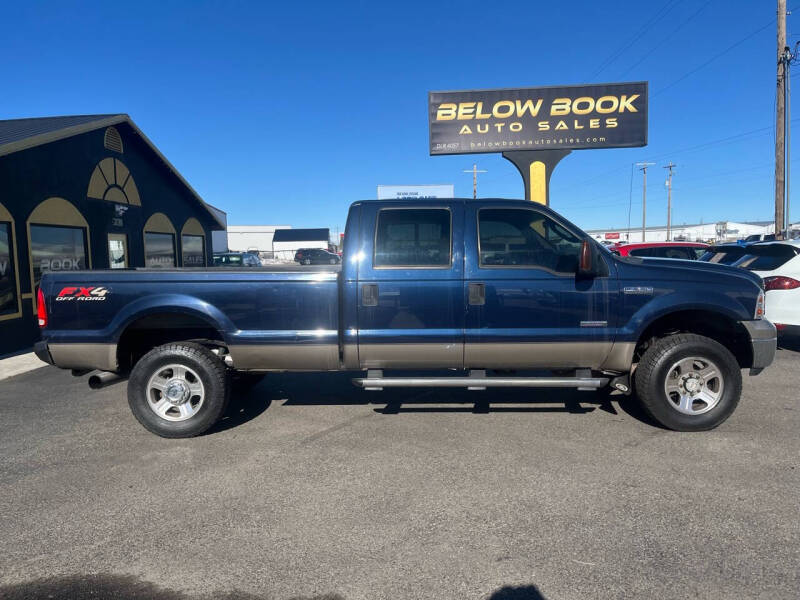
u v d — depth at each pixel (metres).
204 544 3.05
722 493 3.56
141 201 13.27
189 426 4.70
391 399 5.89
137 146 13.01
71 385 6.84
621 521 3.22
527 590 2.60
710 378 4.67
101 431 4.99
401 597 2.56
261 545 3.03
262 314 4.71
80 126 10.45
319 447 4.50
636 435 4.66
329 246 76.69
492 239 4.73
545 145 13.92
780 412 5.23
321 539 3.08
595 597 2.54
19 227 9.19
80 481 3.90
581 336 4.63
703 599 2.51
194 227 16.53
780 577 2.66
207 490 3.73
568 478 3.82
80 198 10.84
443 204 4.74
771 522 3.18
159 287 4.71
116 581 2.72
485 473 3.93
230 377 5.15
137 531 3.20
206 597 2.59
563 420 5.09
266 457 4.30
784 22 17.64
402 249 4.71
